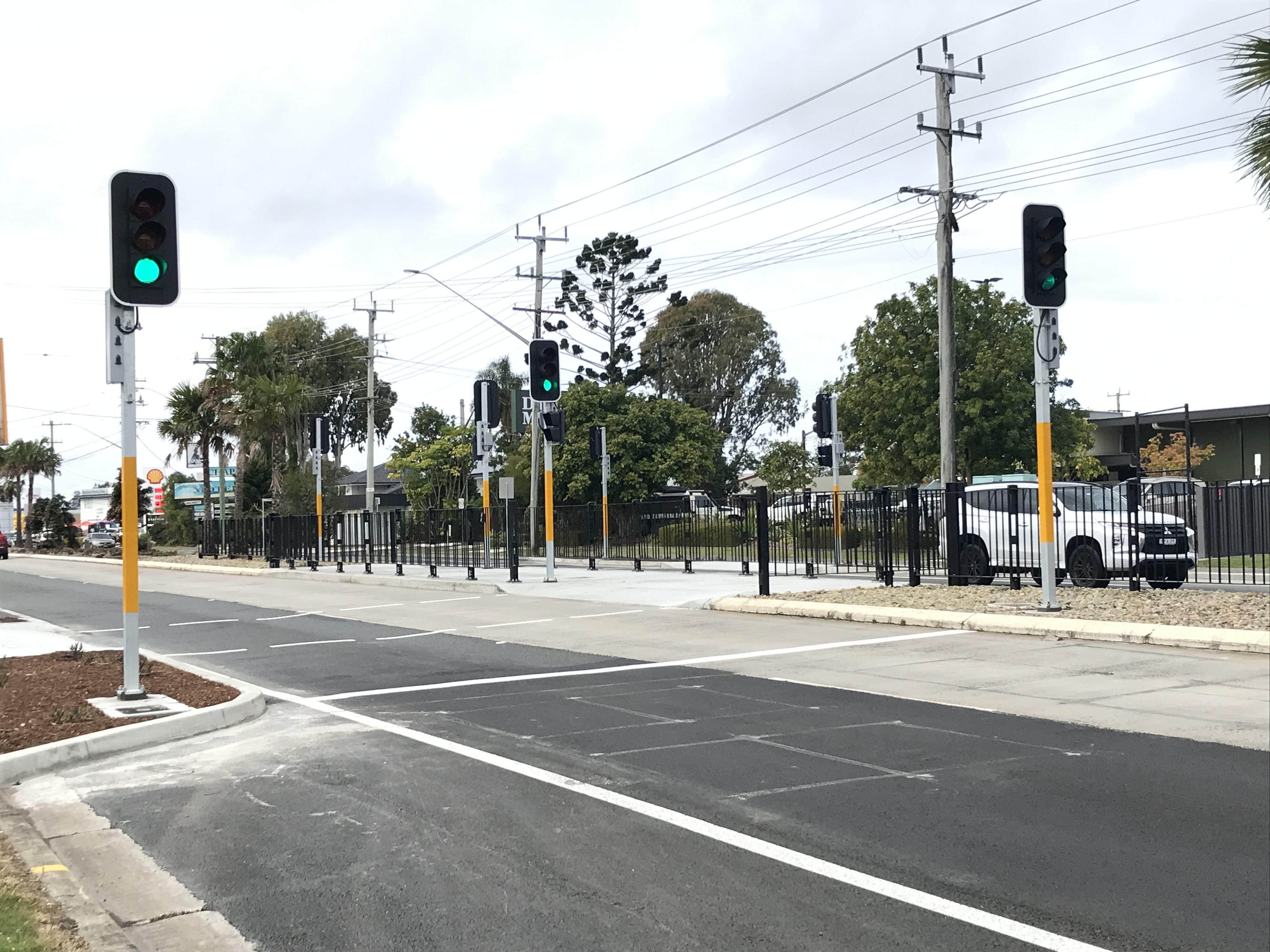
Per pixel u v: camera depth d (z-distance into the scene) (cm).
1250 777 716
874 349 4434
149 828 683
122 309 1055
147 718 973
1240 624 1332
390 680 1252
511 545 2717
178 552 6106
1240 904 507
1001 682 1104
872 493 2359
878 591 1952
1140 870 554
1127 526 1839
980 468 4269
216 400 5209
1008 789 707
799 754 822
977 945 471
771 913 514
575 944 484
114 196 1036
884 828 635
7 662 1350
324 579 3247
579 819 670
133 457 1071
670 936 490
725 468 7906
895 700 1026
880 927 493
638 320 7000
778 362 8438
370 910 532
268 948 491
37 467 8544
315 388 8100
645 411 5131
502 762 824
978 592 1841
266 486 7488
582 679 1219
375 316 5259
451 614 2038
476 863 596
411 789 754
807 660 1302
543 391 2575
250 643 1669
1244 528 2181
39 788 786
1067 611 1538
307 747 901
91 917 534
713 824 653
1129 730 866
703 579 2527
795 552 2603
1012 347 4159
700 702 1048
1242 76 1531
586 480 4928
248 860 615
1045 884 539
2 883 561
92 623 2084
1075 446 4325
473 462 6253
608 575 2811
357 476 9106
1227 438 5419
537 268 4350
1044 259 1552
